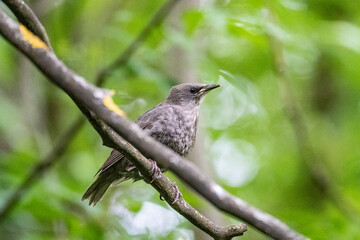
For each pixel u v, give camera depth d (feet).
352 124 56.95
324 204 48.44
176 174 9.87
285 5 38.73
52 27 46.96
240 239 46.01
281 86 49.03
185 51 42.09
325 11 50.42
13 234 34.73
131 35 37.91
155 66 43.01
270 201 56.54
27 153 37.81
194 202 33.94
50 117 52.54
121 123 10.30
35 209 32.04
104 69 34.40
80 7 48.32
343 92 58.18
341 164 56.13
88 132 49.32
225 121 53.62
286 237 9.58
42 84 50.78
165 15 34.71
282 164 58.08
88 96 10.25
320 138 58.44
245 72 52.49
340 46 46.47
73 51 44.24
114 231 37.70
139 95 43.01
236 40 50.55
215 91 49.24
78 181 44.01
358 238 38.78
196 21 35.47
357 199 44.24
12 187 33.27
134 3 49.47
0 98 43.37
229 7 39.40
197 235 39.47
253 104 38.58
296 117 46.47
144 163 21.65
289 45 41.73
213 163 55.57
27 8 13.23
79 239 35.04
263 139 58.70
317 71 58.70
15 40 9.84
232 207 9.71
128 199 41.34
